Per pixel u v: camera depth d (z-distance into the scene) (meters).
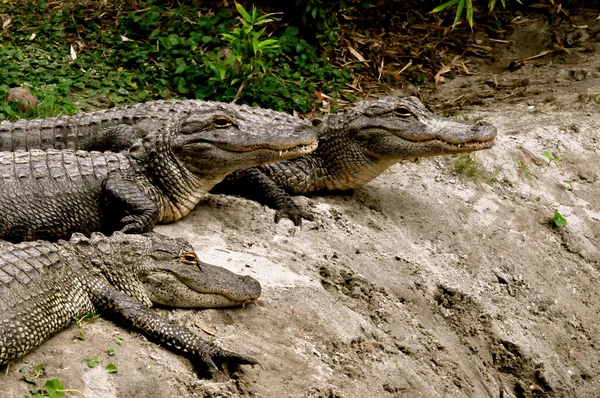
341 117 10.84
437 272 10.26
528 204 12.10
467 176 12.05
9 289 6.79
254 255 8.97
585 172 13.06
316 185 10.89
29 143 10.66
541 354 10.13
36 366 6.67
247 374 7.24
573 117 14.00
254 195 10.38
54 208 8.94
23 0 15.12
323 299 8.56
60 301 7.11
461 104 14.74
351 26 16.45
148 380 6.81
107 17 14.94
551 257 11.49
